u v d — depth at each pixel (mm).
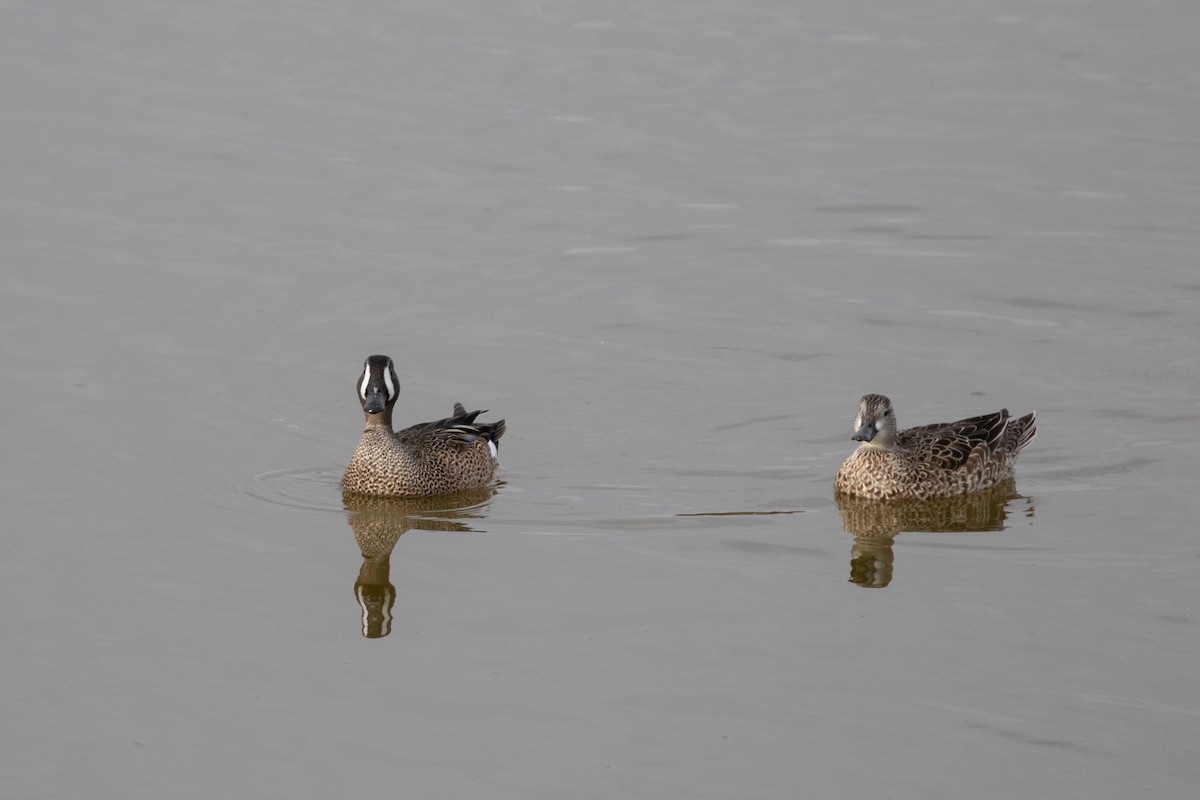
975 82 31812
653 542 15789
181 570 14930
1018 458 18188
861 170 27844
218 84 31125
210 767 11555
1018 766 11477
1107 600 14195
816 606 14141
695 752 11688
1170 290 22922
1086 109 30438
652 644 13367
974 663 12984
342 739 11914
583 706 12344
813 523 16422
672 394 20016
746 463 18172
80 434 18172
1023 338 21500
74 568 14883
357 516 16531
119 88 30734
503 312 22438
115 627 13695
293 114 29750
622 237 25094
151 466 17469
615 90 31203
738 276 23766
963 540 15867
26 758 11664
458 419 18531
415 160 27953
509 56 32875
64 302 22016
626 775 11406
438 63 32438
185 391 19578
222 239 24516
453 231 25156
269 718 12211
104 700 12477
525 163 27906
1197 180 27203
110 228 24703
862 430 16703
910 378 20344
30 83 30797
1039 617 13844
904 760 11562
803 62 32844
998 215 25953
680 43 33812
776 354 21141
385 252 24297
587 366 20812
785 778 11359
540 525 16297
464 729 12031
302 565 15148
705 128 29594
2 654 13164
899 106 30688
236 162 27578
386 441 17125
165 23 34375
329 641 13500
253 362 20547
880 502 17016
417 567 15109
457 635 13594
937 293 23094
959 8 36094
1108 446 18344
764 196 26750
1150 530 15969
